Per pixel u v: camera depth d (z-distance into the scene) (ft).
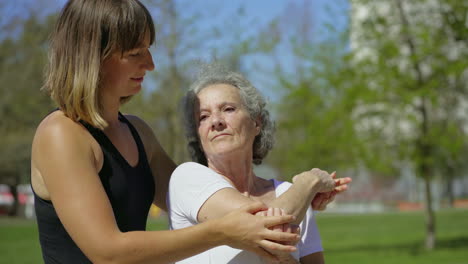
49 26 62.08
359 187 135.95
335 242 54.24
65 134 6.06
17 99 64.18
